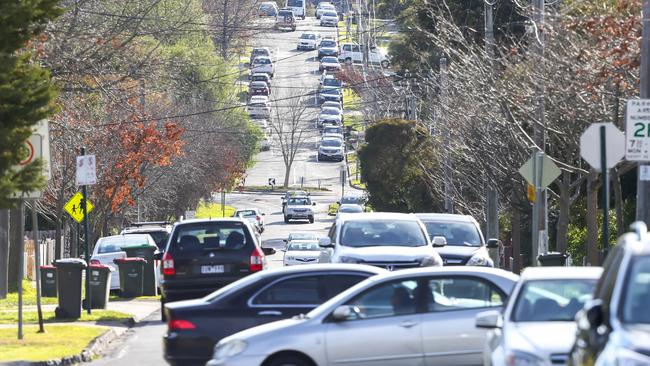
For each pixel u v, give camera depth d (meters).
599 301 23.08
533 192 78.94
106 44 88.38
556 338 29.23
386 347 38.16
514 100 85.12
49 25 78.81
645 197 54.38
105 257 99.44
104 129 127.88
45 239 142.38
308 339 37.84
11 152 46.41
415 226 69.62
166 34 110.75
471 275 39.25
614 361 19.31
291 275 44.09
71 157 120.75
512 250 132.88
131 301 91.94
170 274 65.19
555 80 75.44
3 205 46.66
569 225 117.62
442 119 114.81
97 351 56.50
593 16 68.44
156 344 59.59
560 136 87.69
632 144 50.72
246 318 43.19
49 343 56.12
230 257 65.25
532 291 33.06
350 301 38.72
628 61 61.81
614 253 24.38
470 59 95.88
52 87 47.97
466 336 38.38
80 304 71.94
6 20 46.06
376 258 65.19
